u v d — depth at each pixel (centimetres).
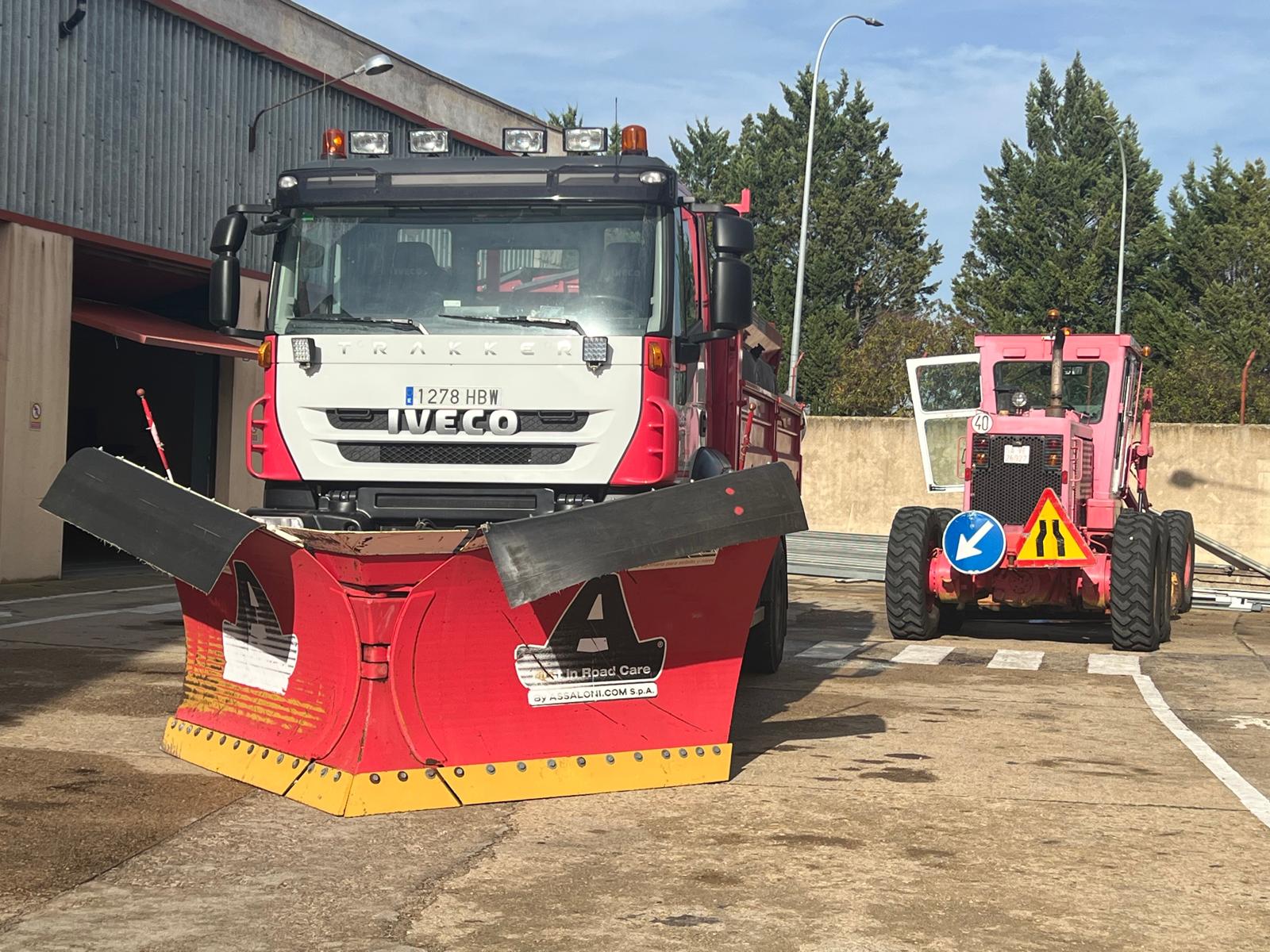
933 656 1262
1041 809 655
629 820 618
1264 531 2769
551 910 491
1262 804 673
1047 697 1021
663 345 793
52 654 1086
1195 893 525
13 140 1689
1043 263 6266
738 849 574
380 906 492
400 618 626
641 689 686
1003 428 1329
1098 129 6612
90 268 1969
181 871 530
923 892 520
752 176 6694
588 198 810
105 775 684
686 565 673
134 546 670
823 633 1460
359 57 2302
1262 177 6266
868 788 694
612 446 786
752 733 846
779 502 667
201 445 2214
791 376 1392
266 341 824
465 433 796
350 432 806
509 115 2686
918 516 1405
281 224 842
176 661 1063
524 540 605
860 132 6850
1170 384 5181
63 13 1755
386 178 830
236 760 684
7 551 1712
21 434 1719
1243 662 1266
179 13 1933
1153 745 832
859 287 6731
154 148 1916
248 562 671
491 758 648
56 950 443
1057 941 469
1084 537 1292
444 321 809
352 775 617
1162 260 6444
